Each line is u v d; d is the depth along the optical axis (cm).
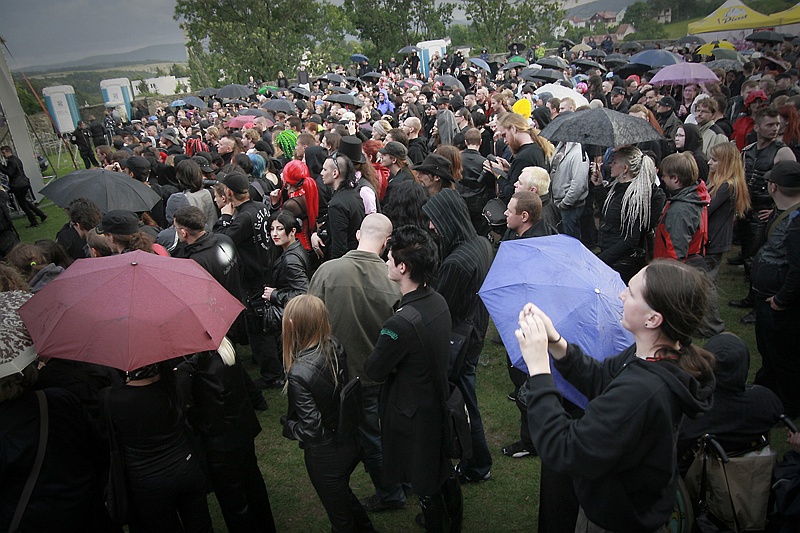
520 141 559
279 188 657
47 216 1242
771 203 541
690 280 164
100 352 207
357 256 334
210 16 3691
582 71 1939
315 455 272
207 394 267
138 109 2656
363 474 384
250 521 300
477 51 3953
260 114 1359
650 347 175
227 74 3647
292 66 3672
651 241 442
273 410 460
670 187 407
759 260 381
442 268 328
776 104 688
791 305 359
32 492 218
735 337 267
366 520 304
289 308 263
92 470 244
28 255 375
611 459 163
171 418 245
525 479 357
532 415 180
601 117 444
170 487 246
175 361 254
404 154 572
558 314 222
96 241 369
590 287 228
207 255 402
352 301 326
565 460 169
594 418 167
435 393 266
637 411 162
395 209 405
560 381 219
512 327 224
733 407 259
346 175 497
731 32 2564
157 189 684
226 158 796
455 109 1085
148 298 223
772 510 260
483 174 566
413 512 338
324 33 3928
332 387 265
